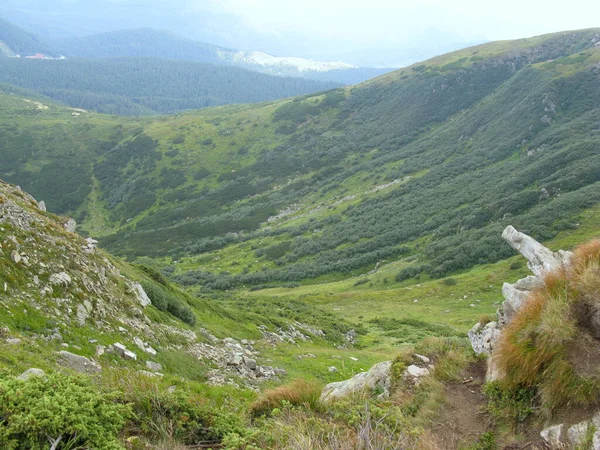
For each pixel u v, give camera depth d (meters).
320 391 9.02
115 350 14.82
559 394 6.58
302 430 6.57
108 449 5.05
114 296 19.44
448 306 61.25
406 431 6.82
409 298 68.38
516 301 10.59
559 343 7.01
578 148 108.25
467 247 83.25
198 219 168.00
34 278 15.40
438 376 9.59
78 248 20.03
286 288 95.94
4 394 5.12
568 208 79.69
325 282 98.81
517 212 92.56
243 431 6.86
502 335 8.55
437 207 119.06
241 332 30.78
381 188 153.50
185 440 6.53
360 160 192.00
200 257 134.50
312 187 176.62
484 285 66.06
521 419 7.07
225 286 105.00
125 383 7.43
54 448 4.71
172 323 22.91
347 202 151.25
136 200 188.62
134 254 144.88
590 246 8.70
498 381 8.20
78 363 12.26
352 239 117.88
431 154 170.75
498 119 169.38
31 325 13.05
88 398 5.67
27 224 17.86
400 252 101.19
